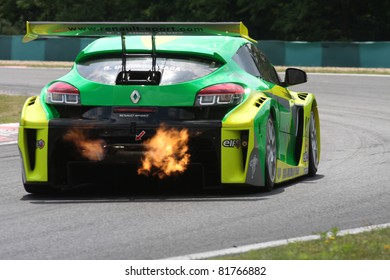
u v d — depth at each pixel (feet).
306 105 80.53
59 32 70.03
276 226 55.57
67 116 66.39
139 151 64.69
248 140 64.54
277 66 327.06
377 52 315.37
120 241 51.16
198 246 49.57
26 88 228.02
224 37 72.43
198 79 65.46
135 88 64.95
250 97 66.13
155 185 74.18
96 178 68.90
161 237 52.19
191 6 457.68
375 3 447.01
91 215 60.13
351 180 78.13
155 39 70.28
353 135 124.77
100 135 64.85
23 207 64.28
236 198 66.80
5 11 540.11
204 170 65.46
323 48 323.78
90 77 66.49
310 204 64.28
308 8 433.89
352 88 218.38
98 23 68.03
